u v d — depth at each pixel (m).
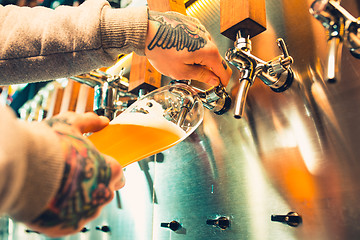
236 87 0.92
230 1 0.80
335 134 0.68
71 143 0.34
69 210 0.33
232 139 0.88
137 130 0.62
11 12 0.70
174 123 0.65
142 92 1.06
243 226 0.79
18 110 2.19
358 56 0.63
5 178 0.24
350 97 0.67
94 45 0.65
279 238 0.71
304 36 0.79
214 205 0.87
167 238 0.98
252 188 0.80
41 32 0.67
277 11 0.87
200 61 0.68
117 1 1.63
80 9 0.69
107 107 1.03
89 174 0.34
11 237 1.67
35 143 0.29
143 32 0.64
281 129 0.78
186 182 0.98
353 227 0.60
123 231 1.17
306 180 0.70
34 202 0.29
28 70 0.67
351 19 0.52
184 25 0.67
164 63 0.69
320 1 0.52
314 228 0.66
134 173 1.20
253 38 0.91
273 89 0.81
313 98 0.74
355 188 0.62
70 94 1.60
